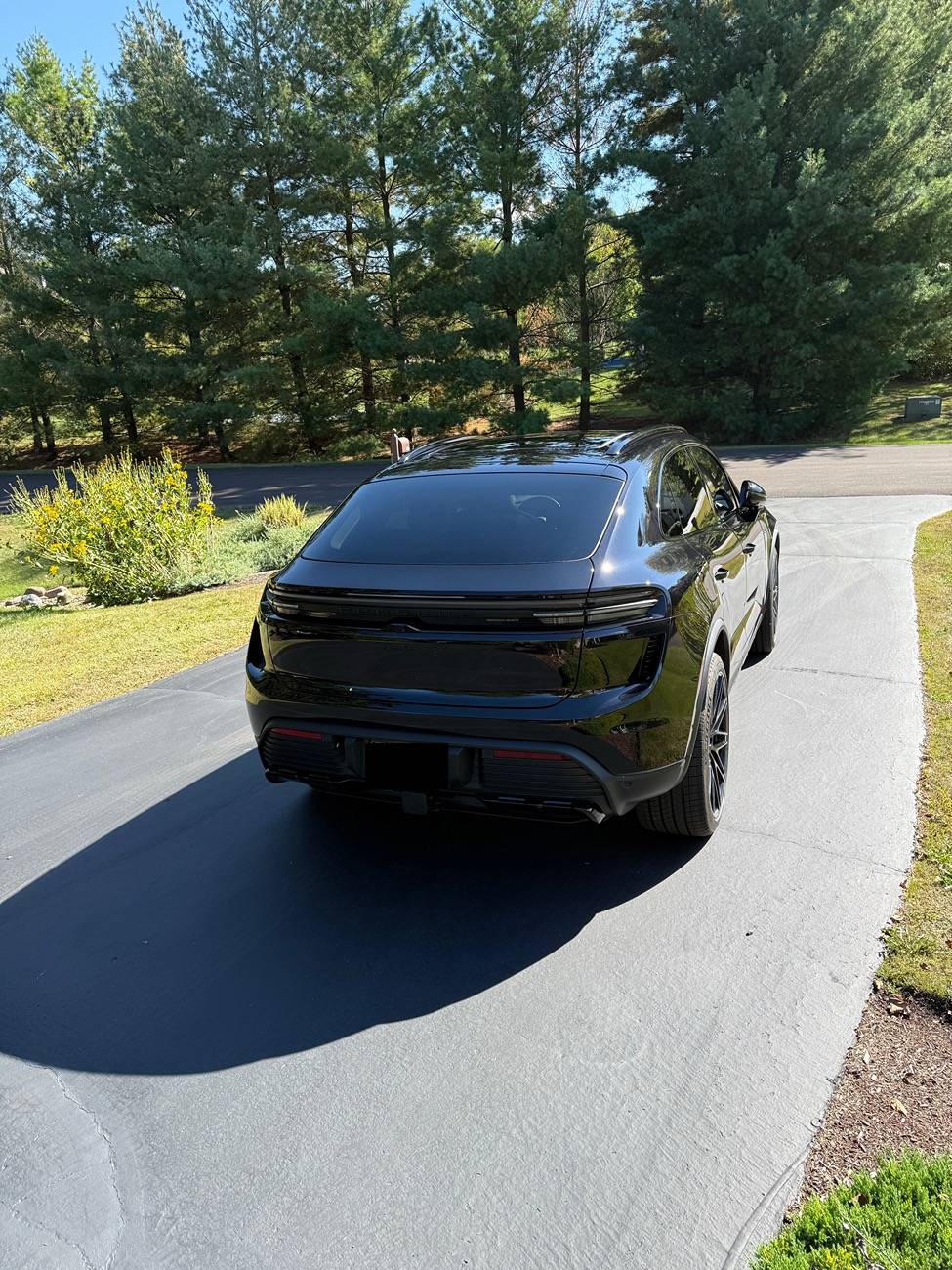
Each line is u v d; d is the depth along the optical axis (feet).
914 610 20.56
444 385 100.32
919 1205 5.81
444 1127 6.91
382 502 11.53
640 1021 7.94
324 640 9.76
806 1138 6.54
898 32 76.28
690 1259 5.64
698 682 10.05
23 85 117.19
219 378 102.27
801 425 83.35
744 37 79.92
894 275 76.79
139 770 14.85
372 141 93.15
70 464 118.93
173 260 92.53
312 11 89.04
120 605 32.24
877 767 12.63
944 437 72.64
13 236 114.42
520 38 83.76
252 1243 6.03
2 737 16.98
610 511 10.41
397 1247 5.92
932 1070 7.11
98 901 10.70
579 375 99.35
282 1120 7.11
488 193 89.25
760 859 10.52
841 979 8.28
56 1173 6.72
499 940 9.36
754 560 15.58
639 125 89.35
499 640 8.98
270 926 9.95
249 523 46.73
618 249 95.76
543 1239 5.88
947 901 9.34
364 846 11.70
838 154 77.25
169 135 94.22
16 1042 8.23
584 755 9.00
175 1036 8.21
